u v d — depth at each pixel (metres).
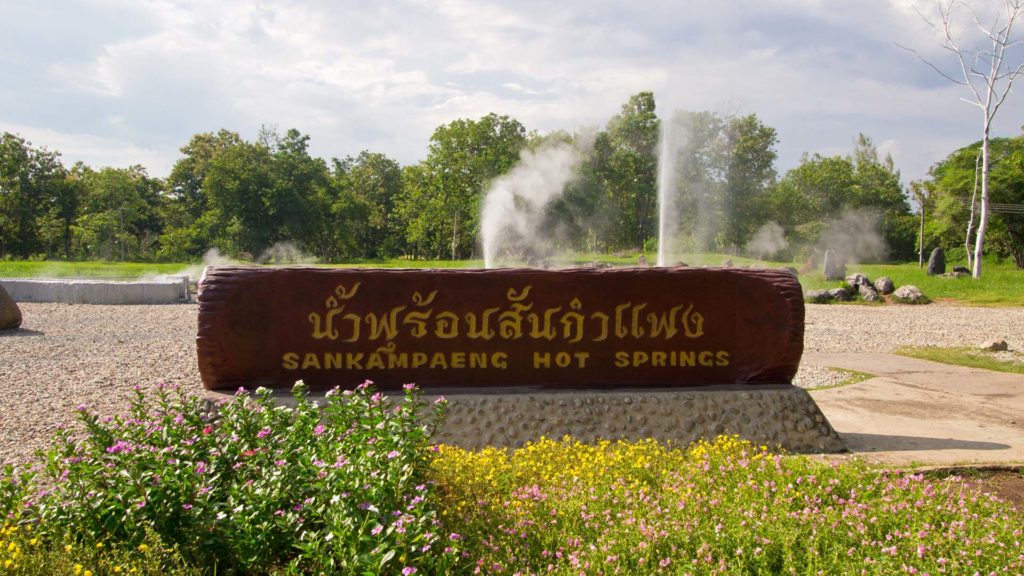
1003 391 9.26
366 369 6.36
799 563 3.61
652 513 4.10
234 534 3.47
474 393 6.31
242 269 6.29
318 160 55.72
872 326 17.31
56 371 9.60
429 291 6.37
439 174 49.56
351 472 3.62
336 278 6.29
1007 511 4.35
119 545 3.48
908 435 6.92
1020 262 55.47
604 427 6.23
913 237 62.06
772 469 4.80
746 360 6.64
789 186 59.62
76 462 3.81
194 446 3.97
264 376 6.29
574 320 6.48
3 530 3.41
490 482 4.58
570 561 3.60
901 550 3.73
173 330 14.29
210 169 51.28
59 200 57.62
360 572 3.16
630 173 52.28
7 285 19.92
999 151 57.06
